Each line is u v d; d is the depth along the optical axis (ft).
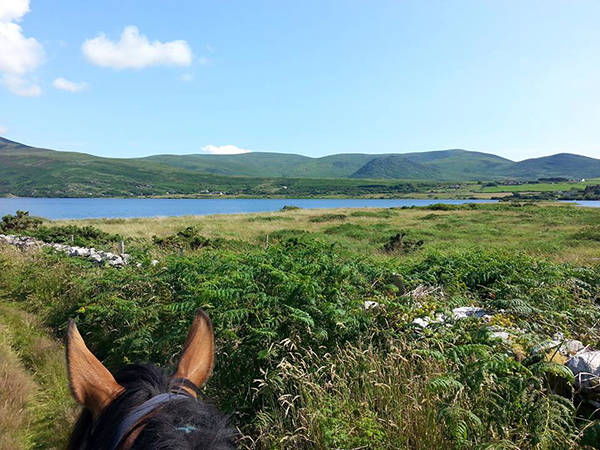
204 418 4.34
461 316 17.03
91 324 22.03
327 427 10.27
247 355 14.20
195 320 6.25
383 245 67.15
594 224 106.52
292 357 13.24
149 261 28.40
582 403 11.19
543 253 46.62
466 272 24.16
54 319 25.71
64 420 14.69
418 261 30.91
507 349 12.83
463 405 10.17
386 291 20.58
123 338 18.03
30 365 20.06
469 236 84.58
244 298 16.10
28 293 31.04
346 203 507.30
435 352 11.51
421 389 11.07
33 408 16.20
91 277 28.22
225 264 22.21
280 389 12.22
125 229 90.74
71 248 42.42
